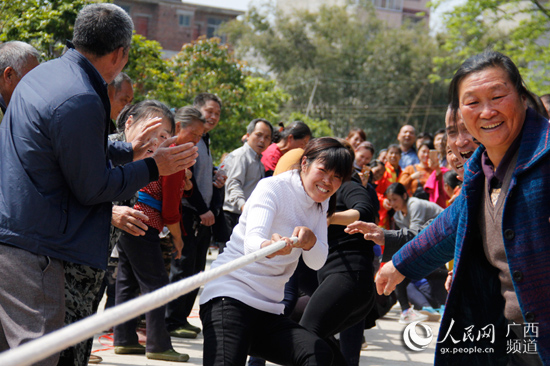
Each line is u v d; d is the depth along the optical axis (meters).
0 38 9.23
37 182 2.79
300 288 4.36
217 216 6.54
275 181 3.20
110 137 4.12
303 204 3.21
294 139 6.51
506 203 2.43
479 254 2.66
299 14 44.19
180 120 5.45
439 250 2.91
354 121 41.81
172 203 4.71
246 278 3.09
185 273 5.94
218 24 41.75
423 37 42.81
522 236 2.40
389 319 7.65
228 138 21.59
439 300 7.38
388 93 41.62
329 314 3.69
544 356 2.36
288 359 2.98
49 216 2.79
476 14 17.92
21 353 1.48
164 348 4.82
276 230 3.19
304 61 42.78
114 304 5.57
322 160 3.16
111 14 3.00
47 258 2.81
